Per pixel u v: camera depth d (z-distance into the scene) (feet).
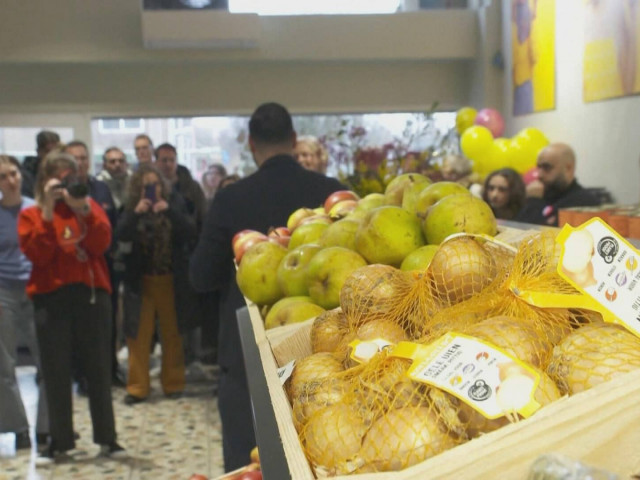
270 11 22.17
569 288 2.60
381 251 4.23
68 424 11.84
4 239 12.64
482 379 2.12
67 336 11.57
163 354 15.78
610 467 1.92
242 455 7.41
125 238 14.83
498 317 2.49
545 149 12.96
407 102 23.50
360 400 2.38
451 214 4.15
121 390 16.53
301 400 2.56
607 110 15.72
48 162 11.06
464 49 22.65
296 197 7.83
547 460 1.72
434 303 3.08
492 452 1.88
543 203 12.92
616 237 2.51
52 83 22.11
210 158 23.27
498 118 16.92
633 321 2.36
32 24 21.18
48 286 11.32
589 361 2.18
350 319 3.35
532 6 19.43
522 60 20.29
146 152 18.20
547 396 2.07
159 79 22.52
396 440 2.13
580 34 16.79
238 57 21.91
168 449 12.58
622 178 15.24
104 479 11.31
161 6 20.29
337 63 23.12
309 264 4.42
